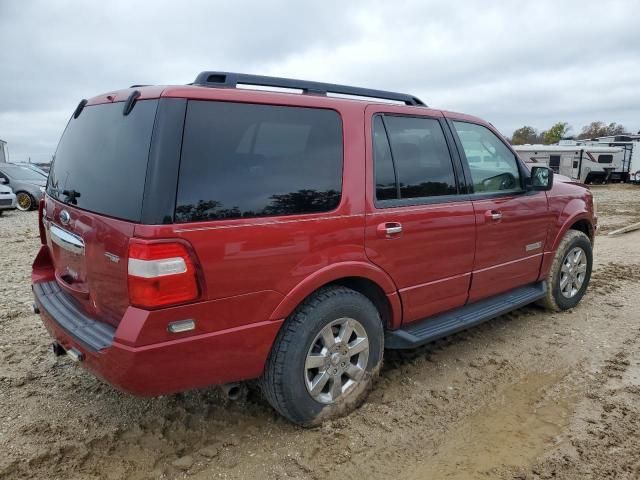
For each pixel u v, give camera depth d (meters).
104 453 2.74
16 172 16.42
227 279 2.46
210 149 2.45
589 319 4.82
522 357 3.98
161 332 2.32
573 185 5.07
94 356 2.45
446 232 3.48
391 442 2.85
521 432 2.96
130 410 3.16
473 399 3.34
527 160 29.41
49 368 3.74
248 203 2.54
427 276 3.43
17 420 3.03
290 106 2.79
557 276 4.79
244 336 2.58
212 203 2.42
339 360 2.98
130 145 2.44
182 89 2.43
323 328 2.85
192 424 3.02
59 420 3.04
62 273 3.13
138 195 2.31
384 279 3.14
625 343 4.23
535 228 4.37
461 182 3.68
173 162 2.33
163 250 2.27
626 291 5.72
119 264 2.37
